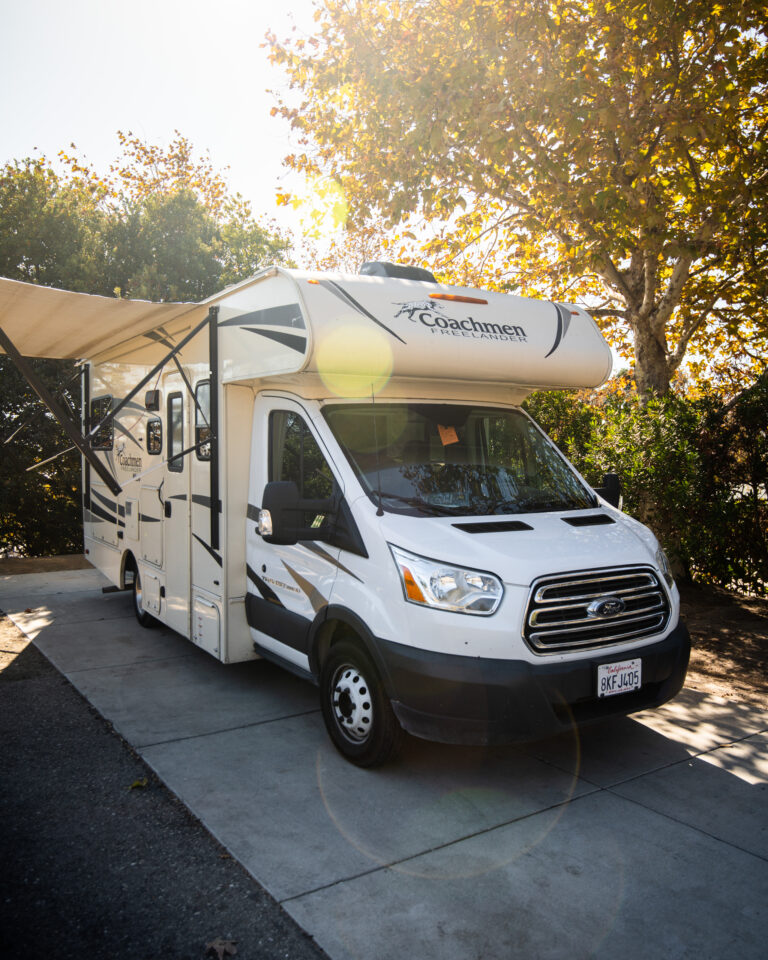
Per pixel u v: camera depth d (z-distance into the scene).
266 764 4.33
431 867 3.29
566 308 5.49
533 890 3.13
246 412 5.46
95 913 2.97
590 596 3.91
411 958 2.73
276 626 5.00
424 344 4.56
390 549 3.98
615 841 3.53
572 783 4.12
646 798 3.96
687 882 3.20
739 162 7.84
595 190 7.73
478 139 8.03
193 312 5.84
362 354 4.38
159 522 6.62
